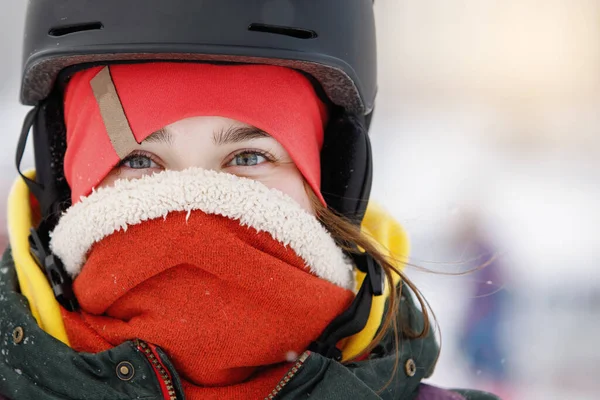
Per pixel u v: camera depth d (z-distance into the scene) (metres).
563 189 9.10
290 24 1.55
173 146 1.55
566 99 12.56
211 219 1.48
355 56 1.67
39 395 1.44
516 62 13.10
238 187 1.49
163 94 1.53
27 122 1.73
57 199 1.73
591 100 12.63
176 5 1.48
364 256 1.69
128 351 1.44
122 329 1.48
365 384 1.49
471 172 9.40
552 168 9.96
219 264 1.47
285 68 1.63
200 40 1.48
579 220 8.01
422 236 2.26
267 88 1.59
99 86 1.57
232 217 1.49
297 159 1.61
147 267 1.47
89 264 1.51
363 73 1.71
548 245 7.15
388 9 13.46
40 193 1.73
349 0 1.67
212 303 1.48
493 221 5.30
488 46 13.41
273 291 1.49
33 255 1.63
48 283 1.58
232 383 1.54
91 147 1.57
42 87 1.68
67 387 1.44
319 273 1.58
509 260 5.14
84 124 1.59
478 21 13.53
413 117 11.79
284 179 1.63
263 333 1.50
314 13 1.58
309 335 1.55
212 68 1.55
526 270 5.86
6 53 10.40
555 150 10.72
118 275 1.48
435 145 10.62
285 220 1.52
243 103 1.55
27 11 1.68
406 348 1.69
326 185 1.79
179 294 1.48
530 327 5.18
